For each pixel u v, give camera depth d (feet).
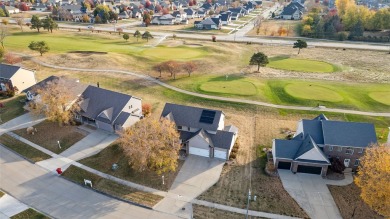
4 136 199.93
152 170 168.04
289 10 653.30
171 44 427.74
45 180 162.09
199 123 186.29
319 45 437.17
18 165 173.47
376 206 133.49
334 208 146.82
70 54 357.20
